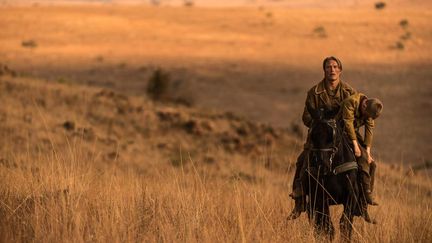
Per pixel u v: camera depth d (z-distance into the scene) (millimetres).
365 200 25547
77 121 95312
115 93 113312
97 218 24859
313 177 25156
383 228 25828
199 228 24453
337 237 25438
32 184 28453
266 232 24594
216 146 97375
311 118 26484
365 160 25766
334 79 25969
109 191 28188
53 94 103062
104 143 89062
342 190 25266
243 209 27594
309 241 23969
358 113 26031
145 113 105750
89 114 100750
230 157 90375
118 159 80688
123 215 25094
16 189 28250
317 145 25234
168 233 23297
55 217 23734
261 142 101500
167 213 26328
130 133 98250
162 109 110688
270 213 27203
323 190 25312
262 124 110938
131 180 32406
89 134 90125
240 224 23688
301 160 26359
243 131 104812
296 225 25688
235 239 23906
